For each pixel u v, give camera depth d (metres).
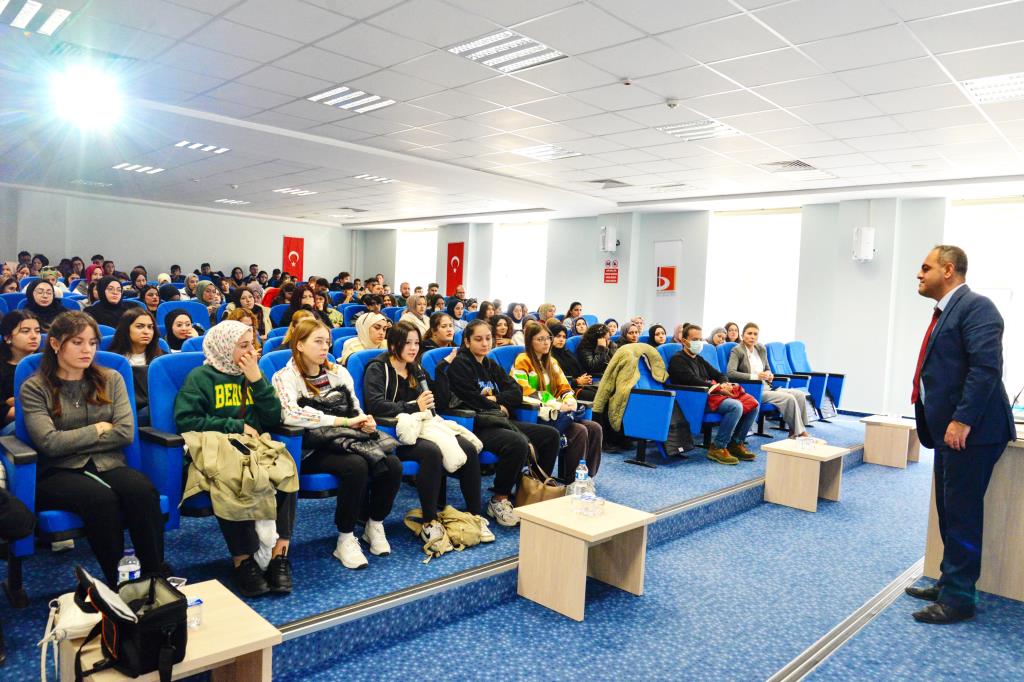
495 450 3.30
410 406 3.15
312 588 2.43
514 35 4.36
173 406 2.54
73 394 2.33
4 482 2.10
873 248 8.77
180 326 4.33
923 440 2.95
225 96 5.91
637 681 2.16
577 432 3.93
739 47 4.30
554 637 2.44
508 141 7.16
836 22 3.85
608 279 11.81
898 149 6.52
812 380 7.25
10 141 7.91
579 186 9.58
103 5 4.11
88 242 13.58
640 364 5.02
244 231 15.59
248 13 4.15
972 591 2.71
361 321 4.43
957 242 8.73
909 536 3.83
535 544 2.74
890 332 8.77
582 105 5.72
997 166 6.96
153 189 12.16
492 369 3.75
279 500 2.49
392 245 16.73
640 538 2.84
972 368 2.62
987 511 3.01
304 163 8.68
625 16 3.95
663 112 5.79
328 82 5.43
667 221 11.23
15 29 4.50
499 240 14.37
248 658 1.74
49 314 4.75
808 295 9.59
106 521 2.10
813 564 3.32
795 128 6.03
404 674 2.13
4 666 1.85
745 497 4.27
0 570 2.45
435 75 5.16
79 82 5.57
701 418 4.95
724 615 2.70
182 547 2.75
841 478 4.95
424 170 8.72
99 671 1.52
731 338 7.35
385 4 3.95
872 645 2.50
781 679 2.22
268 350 4.32
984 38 3.93
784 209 10.08
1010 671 2.33
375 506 2.78
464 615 2.59
